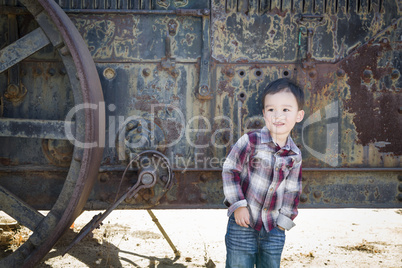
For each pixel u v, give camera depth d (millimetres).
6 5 2730
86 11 2783
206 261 3701
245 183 2264
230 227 2307
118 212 5836
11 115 2766
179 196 2820
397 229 5223
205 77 2760
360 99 2855
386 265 3686
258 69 2828
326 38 2848
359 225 5441
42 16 2422
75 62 2334
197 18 2834
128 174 2816
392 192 2869
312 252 4102
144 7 2828
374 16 2867
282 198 2295
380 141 2859
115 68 2816
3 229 4461
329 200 2854
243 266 2230
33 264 2373
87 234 2484
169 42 2807
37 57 2771
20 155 2775
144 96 2818
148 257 3779
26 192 2773
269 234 2264
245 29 2832
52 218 2416
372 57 2855
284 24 2842
